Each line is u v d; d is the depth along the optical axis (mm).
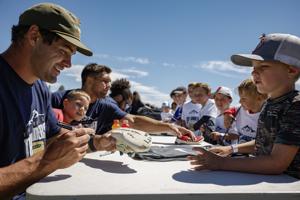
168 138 2363
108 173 1175
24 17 1490
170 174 1168
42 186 979
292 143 1181
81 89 3025
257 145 1480
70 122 2826
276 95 1387
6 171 1071
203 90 4730
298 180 1108
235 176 1146
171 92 7980
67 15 1475
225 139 3324
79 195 896
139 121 2500
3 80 1461
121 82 4938
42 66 1477
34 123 1614
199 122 4535
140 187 976
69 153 1117
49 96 1821
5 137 1452
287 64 1344
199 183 1039
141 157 1450
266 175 1177
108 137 1459
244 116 3174
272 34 1428
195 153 1566
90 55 1543
